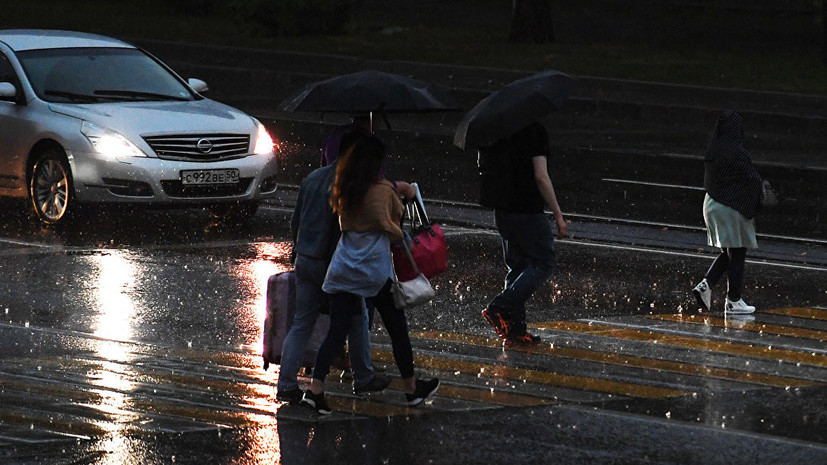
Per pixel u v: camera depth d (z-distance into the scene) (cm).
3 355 2706
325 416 2277
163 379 2522
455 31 10162
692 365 2664
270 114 7256
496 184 2817
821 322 3106
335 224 2320
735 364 2675
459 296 3359
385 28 10106
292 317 2431
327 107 2475
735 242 3127
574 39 9819
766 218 4741
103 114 4262
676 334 2959
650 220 4656
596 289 3469
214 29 9812
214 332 2948
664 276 3659
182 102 4509
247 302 3259
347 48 8800
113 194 4175
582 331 2984
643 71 8075
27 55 4522
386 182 2288
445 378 2545
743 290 3475
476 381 2522
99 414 2269
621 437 2144
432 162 6112
